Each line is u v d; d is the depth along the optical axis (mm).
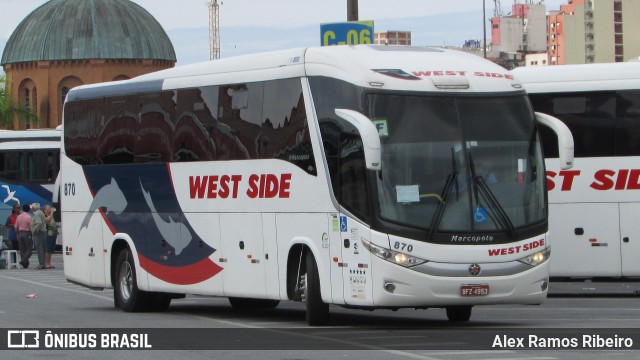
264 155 21953
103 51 121312
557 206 29125
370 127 18562
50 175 61500
